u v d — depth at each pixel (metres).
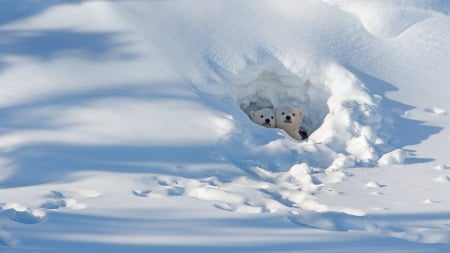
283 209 20.83
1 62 30.30
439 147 27.28
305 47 32.41
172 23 32.72
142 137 26.61
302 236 17.91
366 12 34.16
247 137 27.23
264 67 31.69
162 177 23.78
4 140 25.92
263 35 32.81
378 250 16.92
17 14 33.28
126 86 29.36
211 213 19.91
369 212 20.66
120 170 24.23
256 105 32.78
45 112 27.67
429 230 18.88
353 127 28.11
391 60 32.81
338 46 32.88
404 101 30.72
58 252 16.44
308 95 32.34
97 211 20.00
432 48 33.59
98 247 16.84
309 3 34.53
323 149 26.94
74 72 29.92
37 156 24.97
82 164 24.61
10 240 17.39
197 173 24.53
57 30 32.28
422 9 34.75
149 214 19.77
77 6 33.31
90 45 31.39
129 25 32.38
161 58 30.89
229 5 33.97
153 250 16.66
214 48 31.84
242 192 22.31
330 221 19.56
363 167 25.58
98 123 27.22
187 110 28.28
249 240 17.52
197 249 16.78
